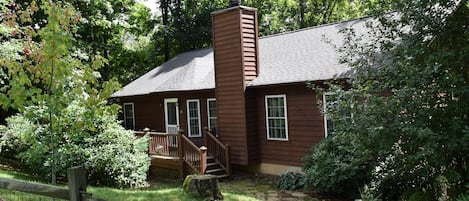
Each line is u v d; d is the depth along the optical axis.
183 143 13.52
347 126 6.89
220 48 14.09
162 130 17.61
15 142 12.12
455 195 6.72
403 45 6.86
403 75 6.41
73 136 7.38
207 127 14.27
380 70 7.00
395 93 6.36
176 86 15.87
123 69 26.78
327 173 9.95
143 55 27.12
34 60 6.50
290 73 12.82
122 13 23.34
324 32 14.88
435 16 6.64
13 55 10.42
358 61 7.45
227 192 10.55
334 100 7.82
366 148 6.84
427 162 6.63
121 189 10.92
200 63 17.09
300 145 12.59
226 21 13.80
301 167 12.36
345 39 9.80
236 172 14.12
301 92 12.51
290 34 16.44
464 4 6.52
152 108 18.23
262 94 13.65
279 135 13.27
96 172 11.33
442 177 7.03
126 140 11.71
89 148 10.98
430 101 6.27
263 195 10.66
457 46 6.70
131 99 19.62
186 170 13.54
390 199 7.81
